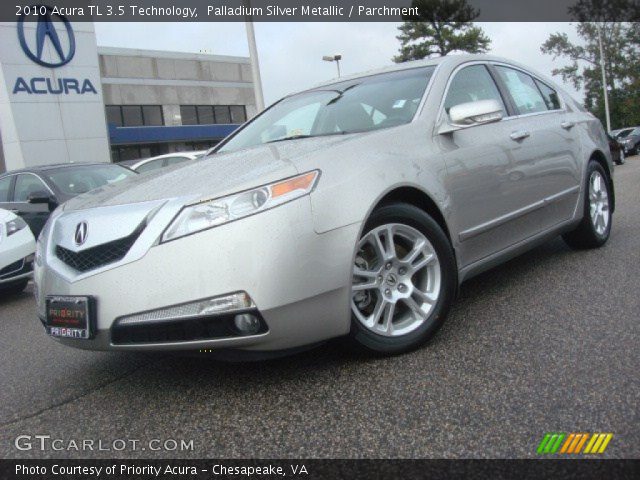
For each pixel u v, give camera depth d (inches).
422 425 87.0
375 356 112.7
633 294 139.3
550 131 164.6
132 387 115.5
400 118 130.6
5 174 314.3
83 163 317.4
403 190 115.3
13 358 147.0
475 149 133.5
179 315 95.1
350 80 159.8
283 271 95.7
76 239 105.9
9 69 860.6
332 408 95.3
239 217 96.0
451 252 121.0
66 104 908.6
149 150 1470.2
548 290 149.1
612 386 93.0
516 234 147.5
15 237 235.8
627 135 1181.7
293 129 146.3
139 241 98.5
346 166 107.2
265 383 108.3
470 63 152.3
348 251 102.0
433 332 117.1
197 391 109.1
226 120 1596.9
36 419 105.3
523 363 105.1
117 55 1393.9
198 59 1521.9
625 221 243.0
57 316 104.9
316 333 100.9
